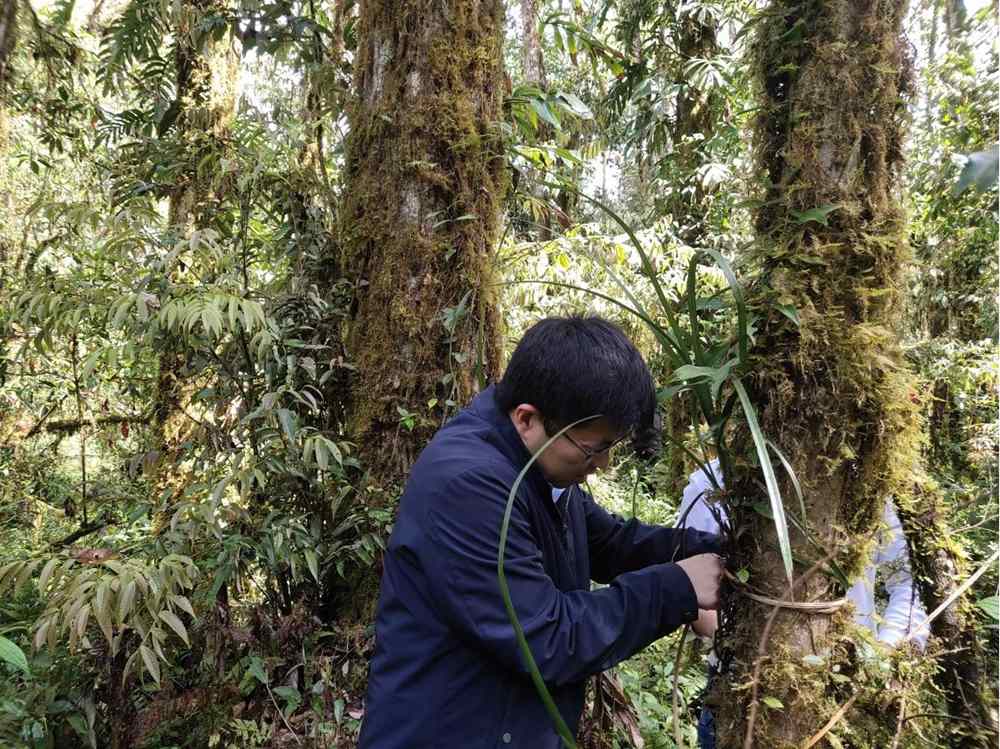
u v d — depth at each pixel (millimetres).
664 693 2318
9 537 2857
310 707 1863
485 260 2135
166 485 2650
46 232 3666
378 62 2143
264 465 1863
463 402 2082
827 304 1014
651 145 5906
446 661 1063
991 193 3367
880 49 1001
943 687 1234
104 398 3279
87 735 1694
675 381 1117
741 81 1179
